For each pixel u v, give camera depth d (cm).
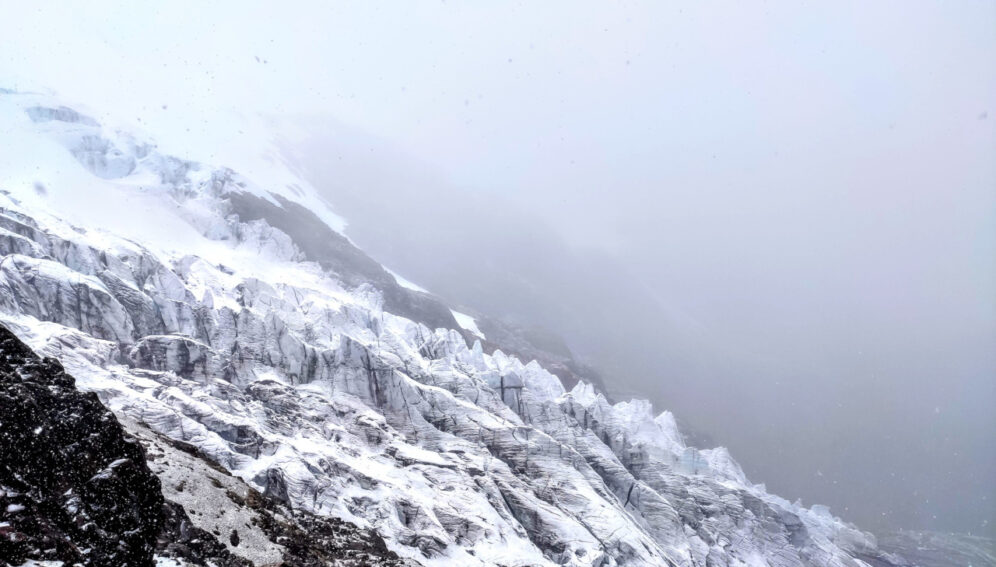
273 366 8012
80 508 2977
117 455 3391
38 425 3078
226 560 3959
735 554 9150
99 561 2866
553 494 7831
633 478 9069
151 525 3347
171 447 5197
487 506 6962
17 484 2853
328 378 8188
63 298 7225
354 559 4925
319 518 5506
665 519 8750
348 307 10000
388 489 6469
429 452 7712
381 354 8812
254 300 9519
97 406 3472
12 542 2575
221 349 7931
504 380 9738
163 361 7131
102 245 8938
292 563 4312
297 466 5962
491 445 8300
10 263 7175
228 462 5697
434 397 8650
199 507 4375
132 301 7912
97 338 7119
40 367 3441
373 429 7569
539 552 6838
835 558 9931
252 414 6750
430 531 6191
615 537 7481
